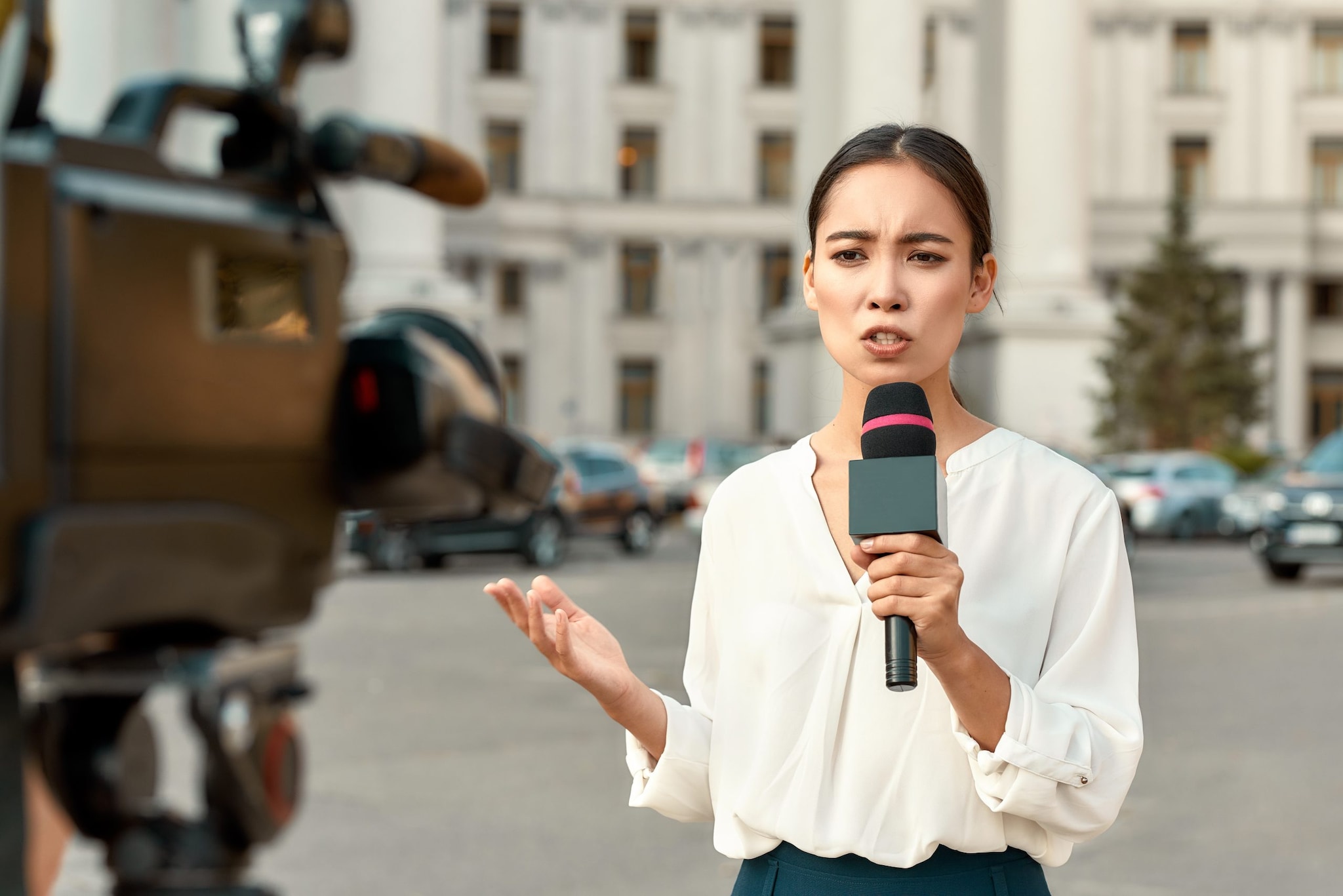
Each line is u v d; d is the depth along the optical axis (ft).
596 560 67.82
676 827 19.26
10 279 2.93
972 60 159.94
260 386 3.43
